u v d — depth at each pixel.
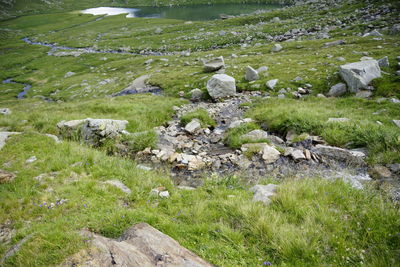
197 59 47.78
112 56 76.38
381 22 47.66
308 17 71.94
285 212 5.75
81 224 5.45
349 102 16.62
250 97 21.33
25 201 6.66
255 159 10.21
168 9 187.75
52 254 4.30
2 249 5.01
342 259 4.30
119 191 7.32
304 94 20.84
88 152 10.12
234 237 5.05
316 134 11.57
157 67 47.28
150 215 5.77
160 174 9.55
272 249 4.78
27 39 117.88
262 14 92.81
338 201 5.91
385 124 11.57
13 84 62.44
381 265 4.02
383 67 21.30
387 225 4.83
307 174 8.70
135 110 18.78
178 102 22.25
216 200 6.70
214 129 15.23
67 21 155.50
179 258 4.22
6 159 9.38
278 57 34.22
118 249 4.27
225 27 87.00
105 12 192.25
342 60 26.64
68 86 51.88
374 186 7.33
